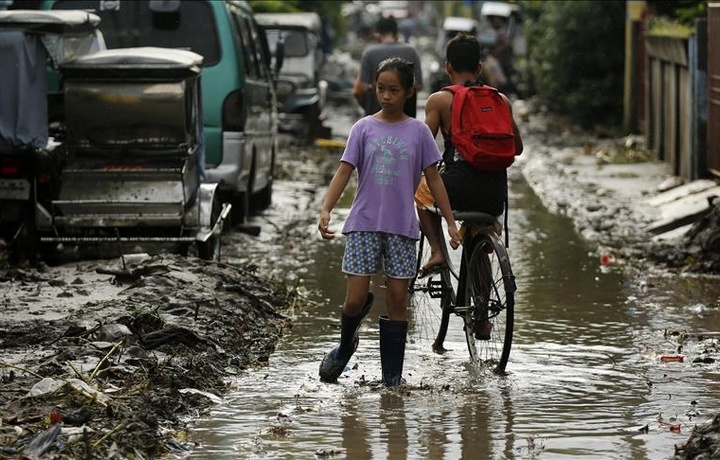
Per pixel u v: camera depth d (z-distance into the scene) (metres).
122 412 19.72
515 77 117.38
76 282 30.48
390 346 22.95
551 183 57.50
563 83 87.25
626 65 77.56
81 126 33.50
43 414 19.48
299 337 27.09
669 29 63.75
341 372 23.36
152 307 26.38
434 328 28.03
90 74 33.31
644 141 70.88
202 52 40.75
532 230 44.19
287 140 73.56
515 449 19.08
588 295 31.89
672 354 25.45
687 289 32.69
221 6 40.94
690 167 52.38
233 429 20.11
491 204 24.30
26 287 29.89
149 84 33.22
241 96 40.66
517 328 28.05
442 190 22.97
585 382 23.27
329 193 22.59
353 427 20.30
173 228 34.06
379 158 22.53
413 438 19.69
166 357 23.50
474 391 22.66
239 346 25.62
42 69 32.50
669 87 60.34
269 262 36.50
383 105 22.64
